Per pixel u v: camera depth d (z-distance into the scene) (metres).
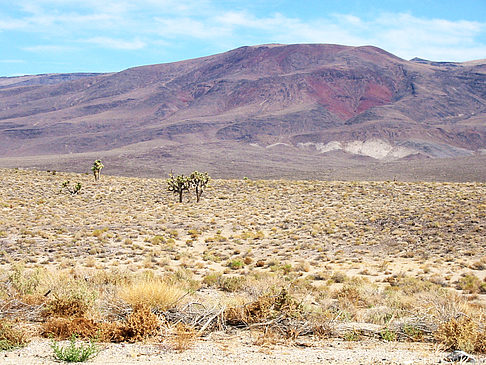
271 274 28.08
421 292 20.64
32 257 33.66
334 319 11.65
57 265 30.92
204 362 7.69
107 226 51.03
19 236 42.44
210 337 9.80
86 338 9.45
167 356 8.11
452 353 8.12
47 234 43.56
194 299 12.72
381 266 33.03
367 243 42.12
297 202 66.94
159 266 32.25
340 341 9.89
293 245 42.97
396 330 10.60
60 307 11.13
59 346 8.62
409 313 12.86
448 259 34.41
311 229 49.38
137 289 11.44
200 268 32.25
